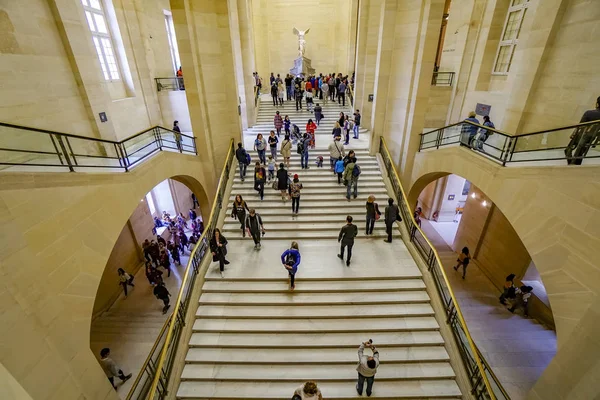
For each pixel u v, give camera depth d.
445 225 15.85
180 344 5.91
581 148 4.88
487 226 11.26
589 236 4.54
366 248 8.39
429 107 12.52
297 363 5.82
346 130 12.59
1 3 6.09
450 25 12.31
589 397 4.25
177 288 10.62
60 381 3.99
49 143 4.83
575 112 6.71
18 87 6.45
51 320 3.99
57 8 7.27
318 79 17.34
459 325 5.88
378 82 10.84
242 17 13.59
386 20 10.05
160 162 7.95
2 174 3.83
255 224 7.83
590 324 4.30
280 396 5.38
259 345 6.06
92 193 5.38
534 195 5.66
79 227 5.02
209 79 10.19
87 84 8.20
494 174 6.68
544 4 7.23
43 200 4.34
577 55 6.62
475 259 11.88
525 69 7.90
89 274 5.17
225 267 7.71
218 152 11.16
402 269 7.55
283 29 20.98
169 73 14.74
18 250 3.62
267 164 11.44
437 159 9.06
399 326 6.37
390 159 10.46
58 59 7.46
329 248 8.42
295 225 9.27
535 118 7.84
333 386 5.54
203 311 6.70
